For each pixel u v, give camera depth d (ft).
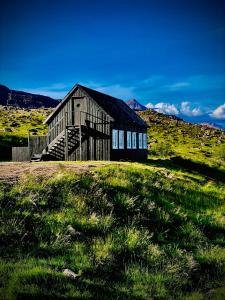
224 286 29.32
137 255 34.06
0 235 32.63
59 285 24.94
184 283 29.81
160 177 68.39
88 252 32.58
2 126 270.26
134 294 26.32
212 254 37.37
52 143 111.24
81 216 40.04
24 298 22.52
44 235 34.91
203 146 301.63
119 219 42.96
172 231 44.39
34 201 40.98
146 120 446.60
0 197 39.81
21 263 28.07
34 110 441.27
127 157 123.54
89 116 110.63
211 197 64.64
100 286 26.43
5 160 157.48
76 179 50.42
